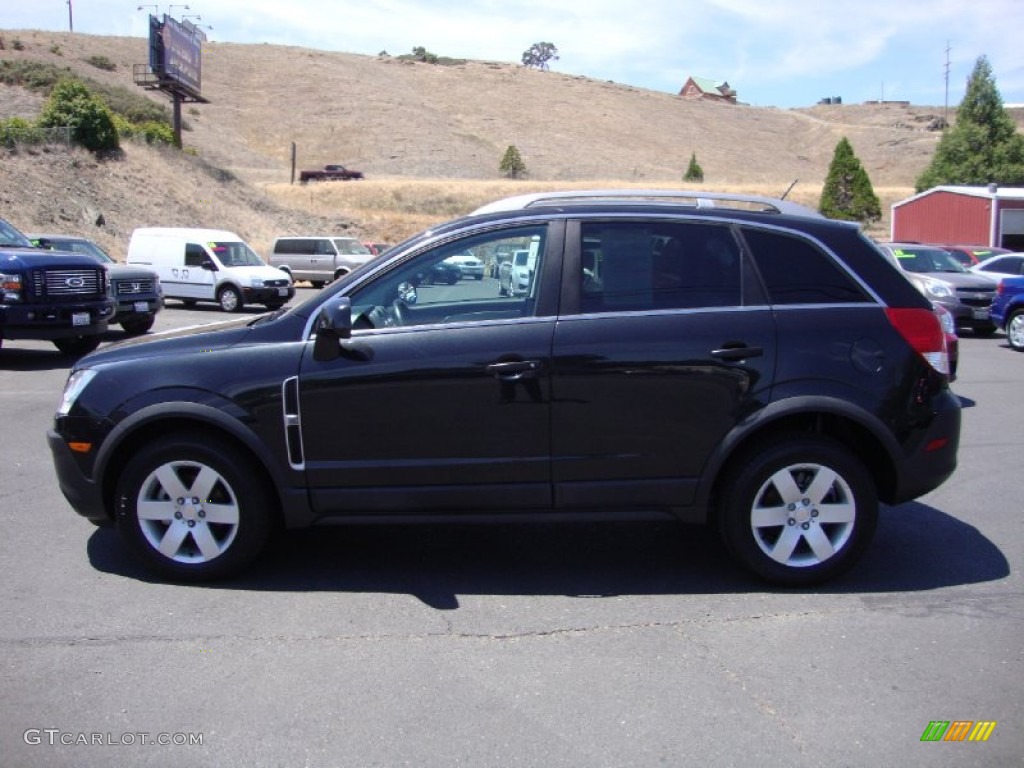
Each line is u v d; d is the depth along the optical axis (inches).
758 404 179.6
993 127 1807.3
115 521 193.2
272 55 4352.9
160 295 663.8
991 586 189.6
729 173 3914.9
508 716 137.3
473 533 225.6
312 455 181.6
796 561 185.3
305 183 2429.9
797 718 136.9
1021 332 599.8
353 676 149.8
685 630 168.1
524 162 3572.8
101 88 2427.4
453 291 186.5
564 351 178.5
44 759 126.3
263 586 189.3
